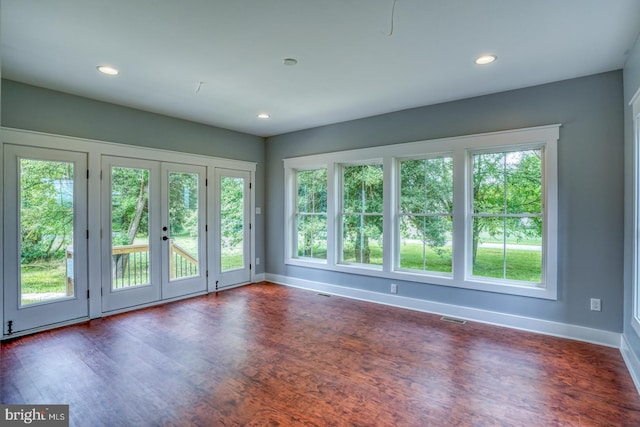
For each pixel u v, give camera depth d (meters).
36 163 3.57
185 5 2.14
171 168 4.72
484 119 3.83
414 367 2.78
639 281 2.66
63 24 2.37
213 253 5.29
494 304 3.80
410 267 4.48
